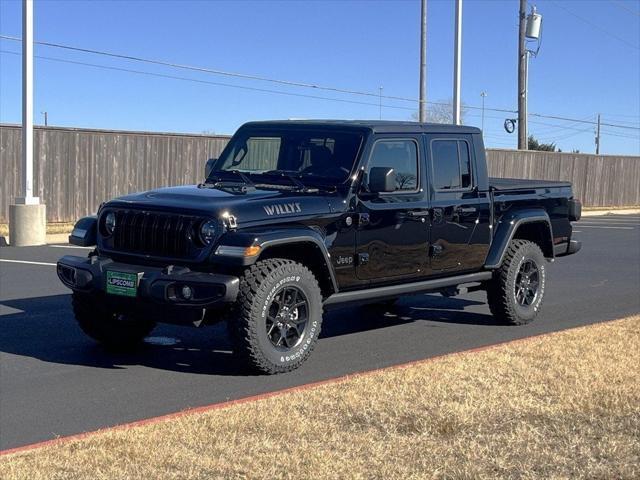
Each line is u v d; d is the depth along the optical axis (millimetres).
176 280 6961
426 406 6059
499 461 5070
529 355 7695
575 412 5992
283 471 4836
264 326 7184
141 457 5023
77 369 7566
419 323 9977
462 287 9539
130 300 7309
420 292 8852
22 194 17703
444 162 8914
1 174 19922
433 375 6934
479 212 9203
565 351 7848
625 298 11969
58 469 4859
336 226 7773
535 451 5246
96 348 8398
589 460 5133
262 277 7129
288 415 5844
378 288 8312
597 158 37062
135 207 7484
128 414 6227
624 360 7492
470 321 10109
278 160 8516
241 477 4754
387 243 8234
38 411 6301
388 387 6562
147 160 22516
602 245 20203
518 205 9773
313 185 8055
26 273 13336
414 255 8531
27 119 17469
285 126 8648
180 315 7125
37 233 17516
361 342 8875
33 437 5707
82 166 21250
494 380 6793
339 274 7859
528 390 6508
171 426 5621
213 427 5574
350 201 7891
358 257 7984
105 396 6707
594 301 11680
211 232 7078
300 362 7504
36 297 11156
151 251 7387
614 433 5582
